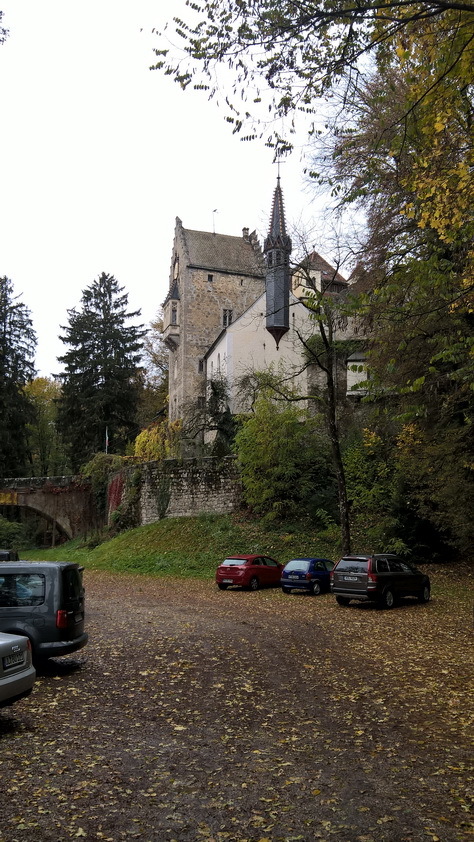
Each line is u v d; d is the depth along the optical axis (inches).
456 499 844.0
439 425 892.6
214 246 2544.3
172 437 1740.9
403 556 1056.2
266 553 1178.0
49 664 435.8
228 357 1820.9
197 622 627.8
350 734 287.3
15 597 406.0
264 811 204.1
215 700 345.7
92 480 1881.2
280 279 1806.1
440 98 363.3
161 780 229.3
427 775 235.6
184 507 1473.9
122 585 1026.7
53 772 235.0
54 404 2810.0
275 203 1851.6
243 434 1305.4
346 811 204.1
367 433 1238.3
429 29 329.7
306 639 539.2
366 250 770.2
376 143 445.4
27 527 2190.0
